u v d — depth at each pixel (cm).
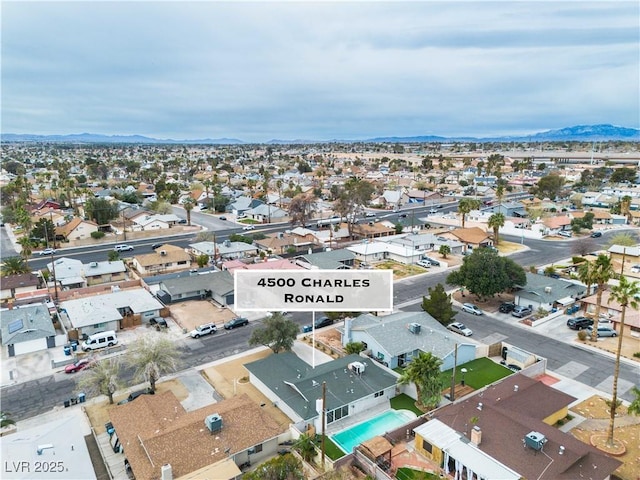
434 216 14588
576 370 5109
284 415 4256
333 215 14938
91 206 12644
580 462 3275
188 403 4472
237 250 9869
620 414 4281
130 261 9594
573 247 10806
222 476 3219
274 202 17075
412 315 5919
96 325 5969
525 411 4016
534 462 3262
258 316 6712
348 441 3934
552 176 18175
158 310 6569
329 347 5603
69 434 3609
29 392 4678
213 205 16025
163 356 4609
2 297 7369
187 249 10606
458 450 3431
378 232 12100
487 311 6875
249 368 4850
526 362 5156
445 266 9281
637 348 5616
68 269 8394
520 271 6944
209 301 7319
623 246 9619
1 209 14175
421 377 4200
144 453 3419
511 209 14588
